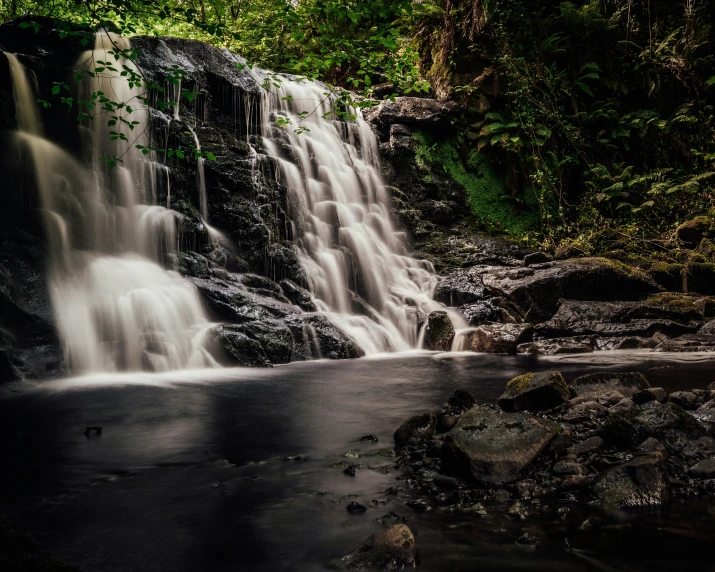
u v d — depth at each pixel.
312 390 7.33
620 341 11.35
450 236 16.80
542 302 12.88
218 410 6.22
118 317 9.30
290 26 13.09
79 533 3.17
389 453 4.46
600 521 3.17
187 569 2.75
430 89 18.97
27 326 8.77
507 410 5.28
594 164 18.55
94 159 11.66
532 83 18.30
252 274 12.16
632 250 16.31
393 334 12.42
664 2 20.03
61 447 4.83
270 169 14.07
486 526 3.14
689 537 2.95
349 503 3.50
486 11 17.69
